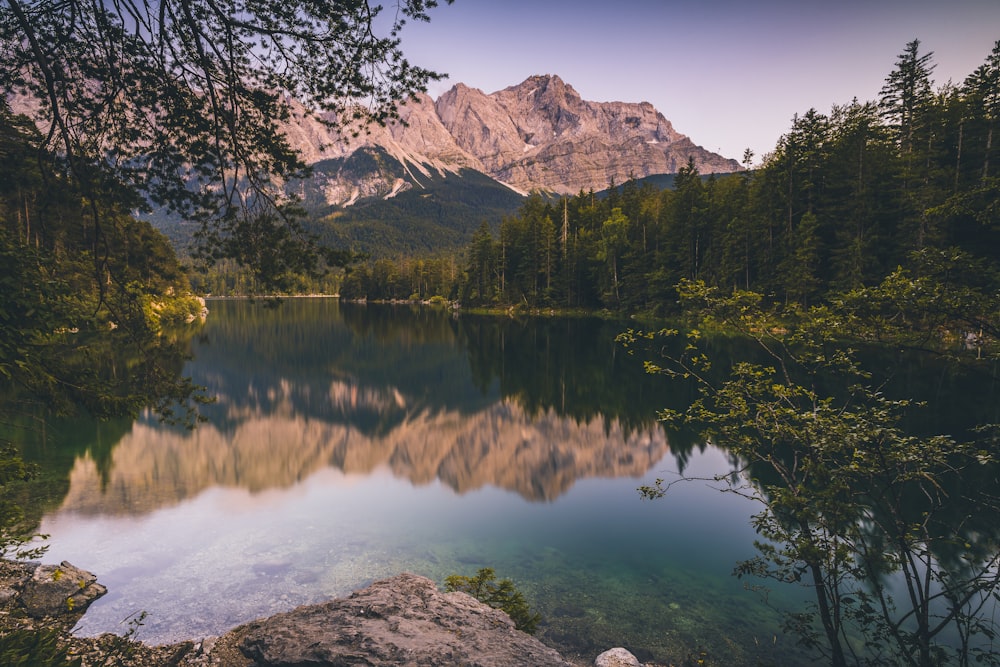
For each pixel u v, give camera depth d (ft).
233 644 19.19
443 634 17.16
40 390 15.69
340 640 16.79
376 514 44.27
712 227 201.98
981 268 16.63
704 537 38.40
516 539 38.65
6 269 13.74
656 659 23.56
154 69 15.96
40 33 15.26
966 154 121.08
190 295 300.81
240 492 49.24
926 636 17.26
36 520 39.45
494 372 134.62
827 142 157.28
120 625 25.68
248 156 17.39
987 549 29.30
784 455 55.06
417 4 15.85
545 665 15.44
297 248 17.51
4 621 24.47
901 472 17.15
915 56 132.77
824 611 18.66
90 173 16.19
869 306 17.89
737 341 144.97
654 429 75.72
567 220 318.24
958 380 74.90
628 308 236.43
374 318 342.03
